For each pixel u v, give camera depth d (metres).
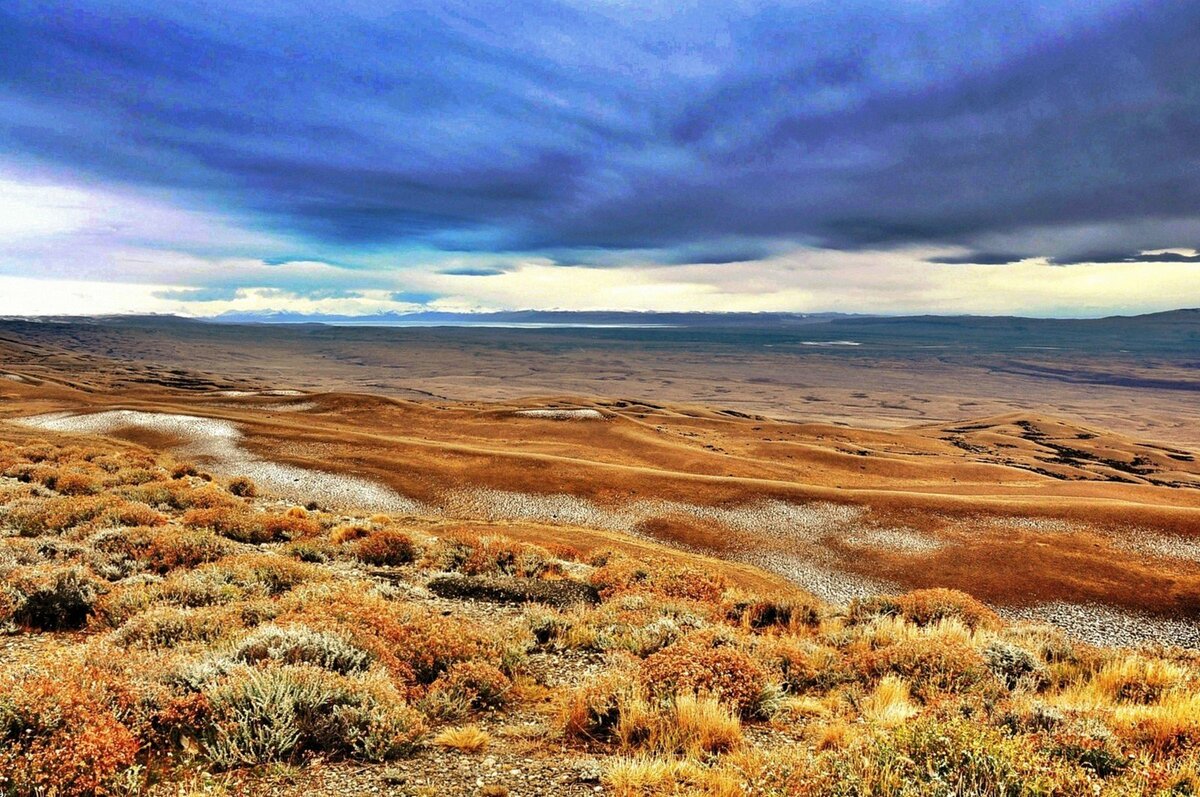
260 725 6.63
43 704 5.86
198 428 82.06
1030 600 44.16
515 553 23.09
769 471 91.00
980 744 5.75
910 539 54.09
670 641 11.86
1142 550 50.84
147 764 6.00
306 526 23.77
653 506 61.50
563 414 118.44
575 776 6.58
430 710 8.26
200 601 11.91
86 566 13.92
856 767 5.78
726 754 7.17
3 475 32.50
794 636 14.76
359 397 127.62
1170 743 7.12
